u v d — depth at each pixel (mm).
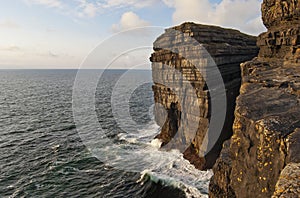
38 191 30266
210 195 17438
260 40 29594
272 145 9594
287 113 11250
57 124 60812
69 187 31156
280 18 27297
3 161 38656
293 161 8039
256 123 10961
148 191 29547
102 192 29938
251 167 11023
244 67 24203
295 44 23125
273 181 9172
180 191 28469
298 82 15523
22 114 74125
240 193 11898
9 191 30188
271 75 18516
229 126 39531
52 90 148000
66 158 39625
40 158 39906
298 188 6074
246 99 14195
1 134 52844
